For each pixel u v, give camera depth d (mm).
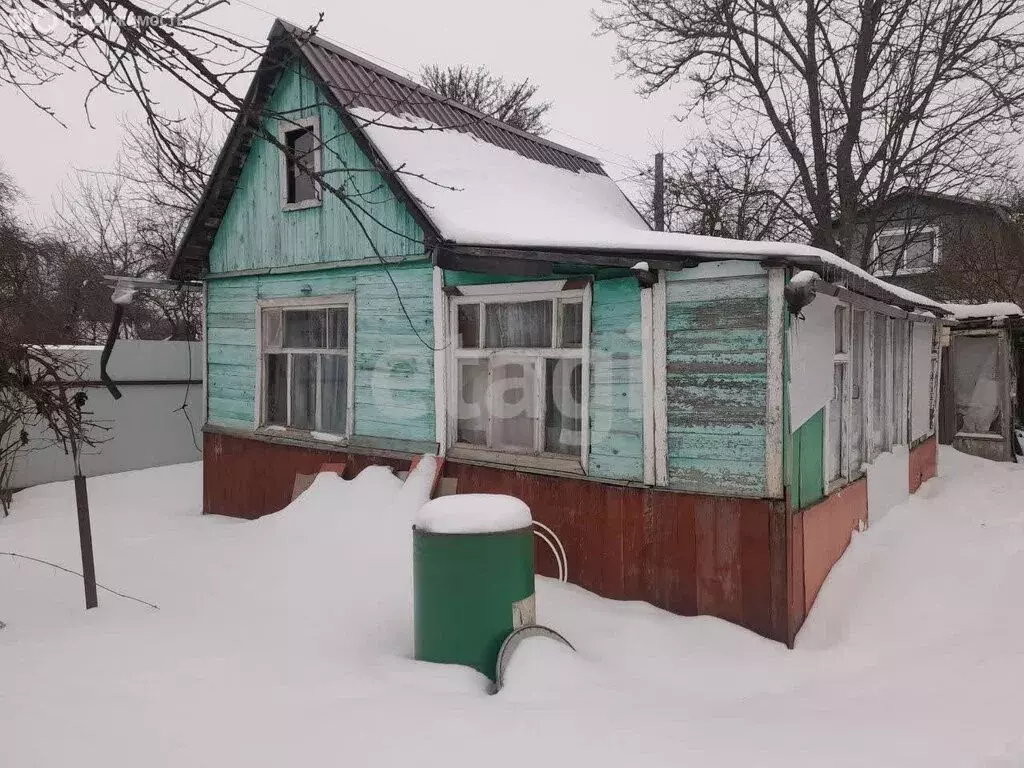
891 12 13070
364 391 6766
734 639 4387
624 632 4480
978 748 2850
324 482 6664
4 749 2717
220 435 8273
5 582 5363
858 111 13586
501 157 7723
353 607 4785
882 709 3361
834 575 5277
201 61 3225
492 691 3594
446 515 3871
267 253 7676
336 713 3131
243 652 3924
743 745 2895
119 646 3916
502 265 5184
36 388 5633
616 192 9297
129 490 9836
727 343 4605
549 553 5465
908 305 7477
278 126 7348
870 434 6570
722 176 14766
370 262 6590
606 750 2824
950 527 6473
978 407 11633
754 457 4523
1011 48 12156
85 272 19406
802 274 4207
